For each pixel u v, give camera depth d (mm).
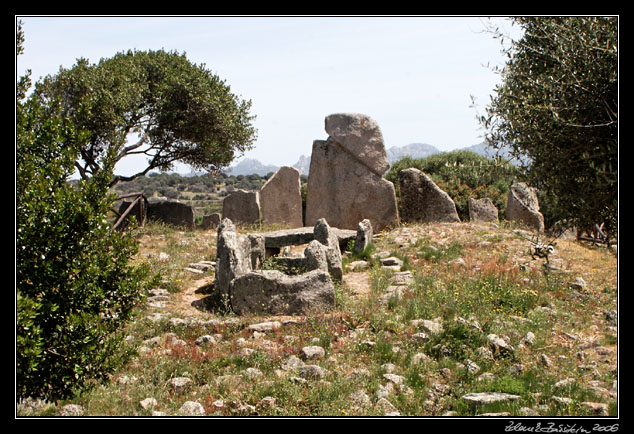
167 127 21625
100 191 5742
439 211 16469
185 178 61938
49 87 18453
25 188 5109
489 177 6684
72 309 5406
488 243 12633
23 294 5082
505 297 9031
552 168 5941
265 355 6902
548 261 10445
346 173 17312
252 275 8844
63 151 5527
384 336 7711
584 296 9320
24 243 5070
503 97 6461
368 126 17250
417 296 9219
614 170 5547
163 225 16703
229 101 22547
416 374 6363
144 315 8531
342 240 13344
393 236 14336
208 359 6848
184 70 21625
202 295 9953
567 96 5770
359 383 6195
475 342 7242
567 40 5836
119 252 5840
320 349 7117
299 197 19109
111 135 18734
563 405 5410
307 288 8852
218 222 19141
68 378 5234
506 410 5383
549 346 7348
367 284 10469
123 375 6172
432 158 24172
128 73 20203
